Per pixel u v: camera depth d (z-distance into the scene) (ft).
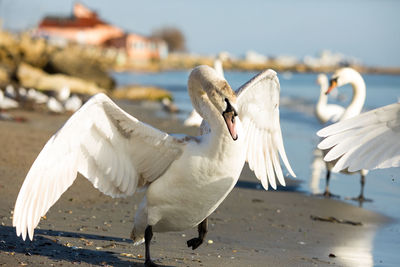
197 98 16.20
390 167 13.51
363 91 35.76
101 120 15.06
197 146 15.15
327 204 29.14
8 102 63.57
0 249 16.16
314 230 23.41
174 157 15.55
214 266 16.67
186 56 418.72
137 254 17.34
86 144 15.30
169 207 15.65
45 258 15.70
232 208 26.50
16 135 40.91
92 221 21.26
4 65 106.42
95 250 17.24
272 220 24.63
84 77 112.78
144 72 260.01
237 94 17.30
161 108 80.02
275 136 18.74
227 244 19.85
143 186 16.47
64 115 61.98
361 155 12.96
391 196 31.91
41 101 72.59
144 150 15.70
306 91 146.10
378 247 21.17
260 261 17.72
